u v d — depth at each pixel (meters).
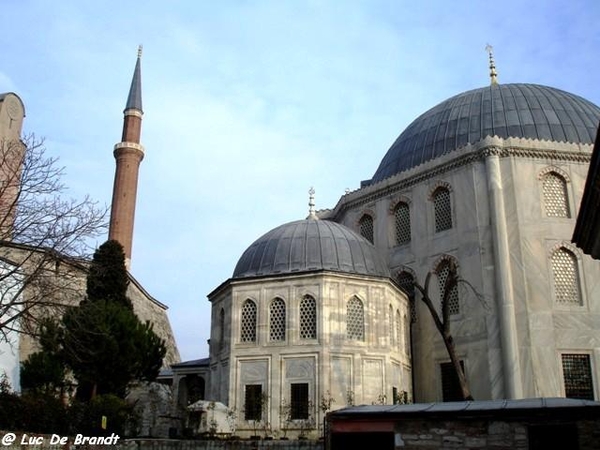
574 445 19.05
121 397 34.44
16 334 39.34
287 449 27.31
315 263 37.94
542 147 41.41
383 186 47.34
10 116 59.34
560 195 41.31
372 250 41.19
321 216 53.03
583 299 38.75
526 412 19.50
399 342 39.81
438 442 20.38
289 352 35.78
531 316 37.84
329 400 34.06
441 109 49.78
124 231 71.50
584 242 20.56
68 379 37.06
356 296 37.19
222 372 38.38
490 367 37.62
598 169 16.27
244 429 35.12
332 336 35.62
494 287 39.00
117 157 75.06
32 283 28.62
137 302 67.12
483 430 19.91
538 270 38.94
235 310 37.97
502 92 47.81
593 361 37.47
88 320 32.44
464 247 41.19
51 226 28.66
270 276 37.50
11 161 34.16
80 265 30.52
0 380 35.38
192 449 28.02
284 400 35.06
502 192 40.69
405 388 39.66
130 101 77.81
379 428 21.23
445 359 40.62
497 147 41.31
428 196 44.41
